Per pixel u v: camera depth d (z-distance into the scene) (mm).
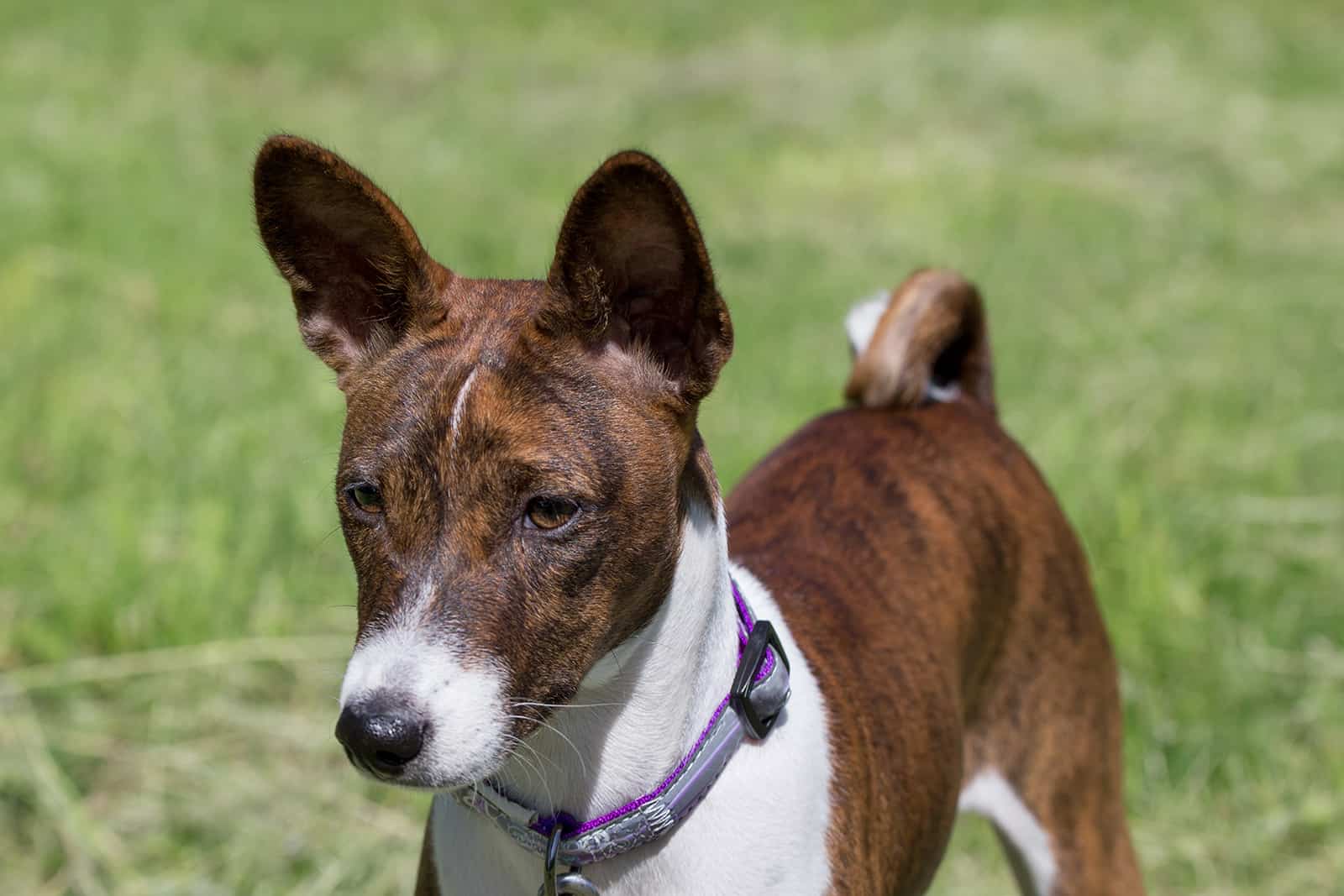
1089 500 8727
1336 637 8016
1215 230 15352
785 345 11742
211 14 23266
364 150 17344
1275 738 7305
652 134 18656
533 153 17859
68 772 6820
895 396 5723
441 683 3520
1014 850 5664
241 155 16609
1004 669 5535
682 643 4012
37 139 15594
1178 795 7059
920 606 5066
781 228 15203
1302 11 24047
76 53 20250
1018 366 11445
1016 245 14773
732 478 8969
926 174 16859
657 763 4031
